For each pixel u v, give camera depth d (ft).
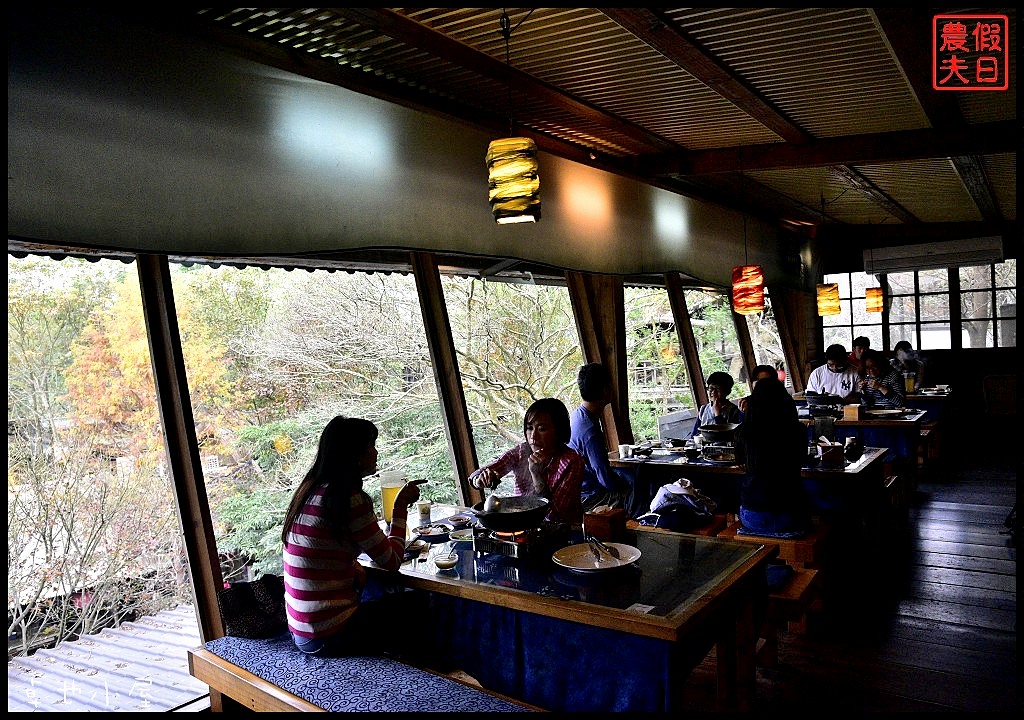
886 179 23.88
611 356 19.38
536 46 12.21
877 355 23.91
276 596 9.62
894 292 34.55
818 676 10.59
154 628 10.03
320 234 11.70
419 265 14.17
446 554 9.43
